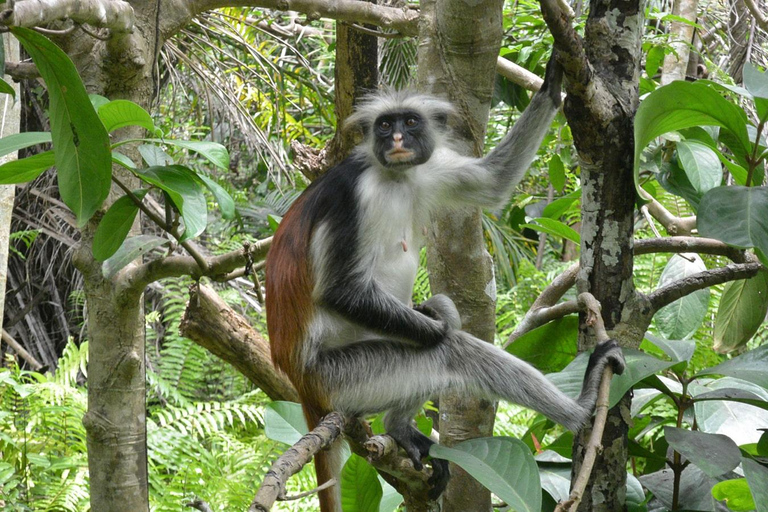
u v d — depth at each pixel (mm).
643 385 4312
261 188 13180
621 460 4051
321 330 4730
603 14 3902
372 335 5055
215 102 10820
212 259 4770
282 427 4852
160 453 8695
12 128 5770
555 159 7660
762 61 8680
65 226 12211
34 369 11734
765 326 9062
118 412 5262
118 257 4543
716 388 4766
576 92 3703
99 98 3959
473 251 5332
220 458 9297
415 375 4707
